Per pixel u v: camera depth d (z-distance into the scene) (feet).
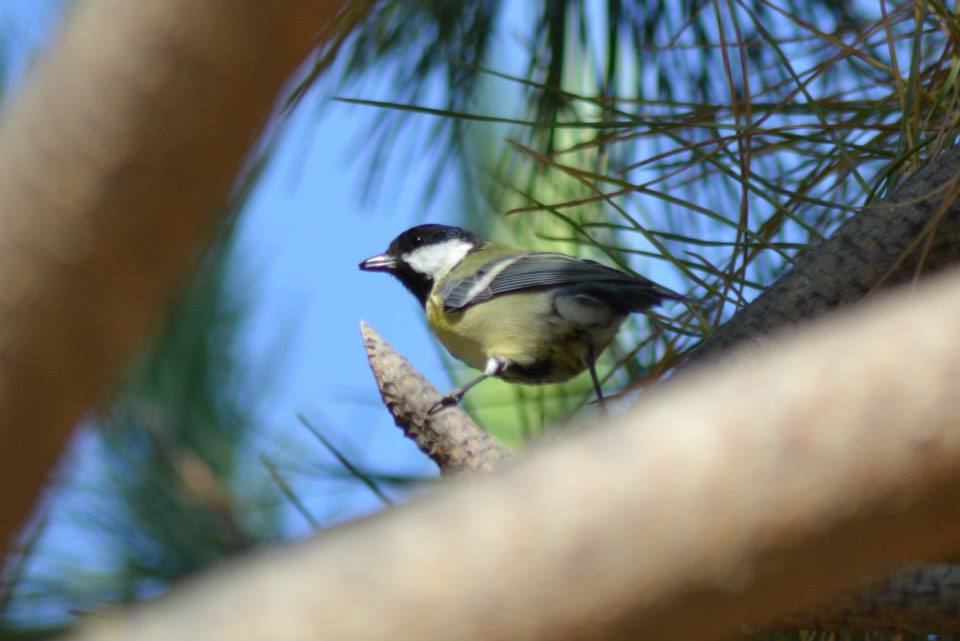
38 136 3.64
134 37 3.65
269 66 3.79
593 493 3.32
